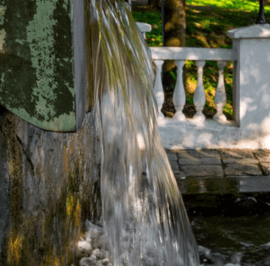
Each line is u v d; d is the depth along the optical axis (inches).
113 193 101.6
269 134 218.2
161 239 112.8
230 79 341.7
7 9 55.5
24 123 71.7
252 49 209.9
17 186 70.1
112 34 95.7
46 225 85.0
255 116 216.7
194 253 127.6
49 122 58.1
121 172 100.4
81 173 112.4
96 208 129.5
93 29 83.9
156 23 447.2
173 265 116.0
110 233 105.7
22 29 55.8
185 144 220.5
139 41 119.0
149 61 124.2
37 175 78.8
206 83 327.0
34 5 54.9
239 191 160.4
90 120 122.1
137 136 103.9
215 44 421.7
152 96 116.8
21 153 71.2
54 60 56.1
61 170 94.0
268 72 212.1
